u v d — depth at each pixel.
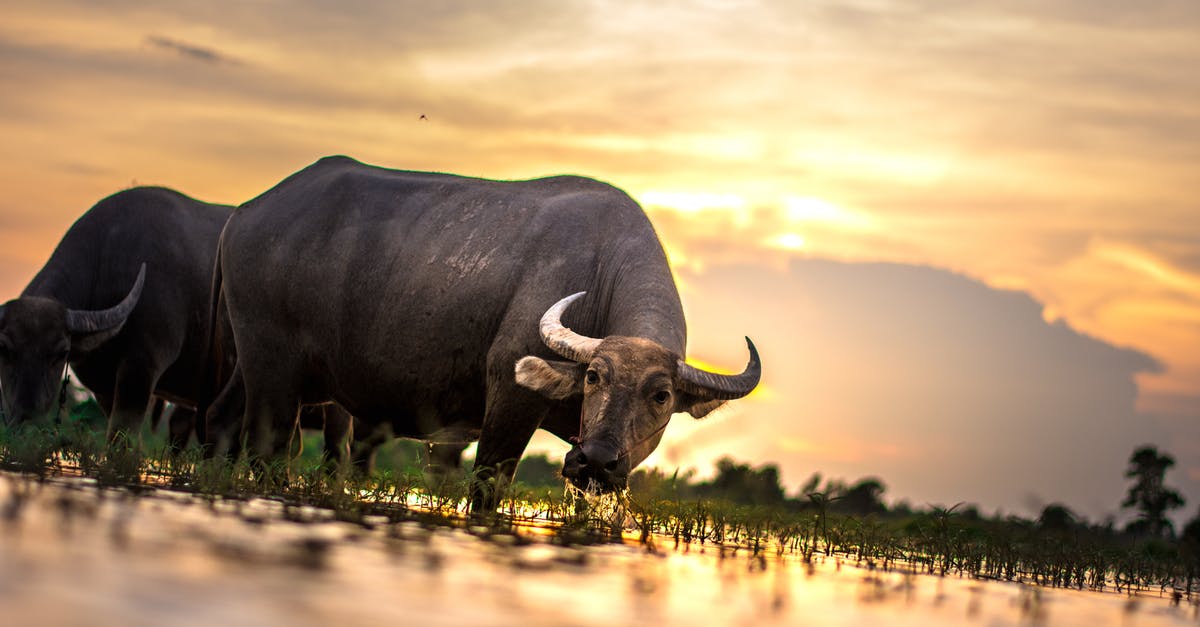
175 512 4.01
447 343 8.02
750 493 8.42
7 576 2.10
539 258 7.82
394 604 2.36
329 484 6.75
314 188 8.86
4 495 3.99
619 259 7.74
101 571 2.30
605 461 6.12
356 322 8.38
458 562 3.40
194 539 3.14
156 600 2.01
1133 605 4.71
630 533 6.14
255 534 3.51
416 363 8.15
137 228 12.04
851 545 6.69
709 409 7.03
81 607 1.83
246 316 8.82
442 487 6.66
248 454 8.63
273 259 8.70
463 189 8.45
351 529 4.16
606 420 6.34
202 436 10.20
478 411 8.20
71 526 3.15
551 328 7.05
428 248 8.20
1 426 10.16
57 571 2.23
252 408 8.80
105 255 11.91
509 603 2.63
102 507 3.89
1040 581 5.83
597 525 6.18
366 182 8.73
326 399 8.92
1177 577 6.91
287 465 7.32
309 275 8.56
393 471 7.01
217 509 4.45
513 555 3.87
